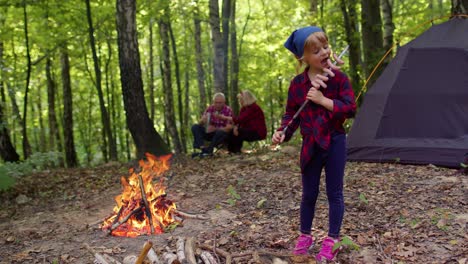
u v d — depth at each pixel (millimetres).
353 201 5059
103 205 6105
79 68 19172
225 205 5426
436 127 6863
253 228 4426
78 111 24656
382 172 6410
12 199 7078
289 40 3508
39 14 13164
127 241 4414
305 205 3598
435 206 4664
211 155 9570
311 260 3432
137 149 9383
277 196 5539
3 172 6098
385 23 12578
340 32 14320
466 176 5867
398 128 7090
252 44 20547
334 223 3494
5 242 4758
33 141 24312
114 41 16281
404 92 7105
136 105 9305
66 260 4055
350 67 13477
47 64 17734
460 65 6953
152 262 3418
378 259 3529
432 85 6984
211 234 4340
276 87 22531
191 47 21438
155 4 13266
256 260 3436
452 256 3479
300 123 3516
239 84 21594
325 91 3375
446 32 7277
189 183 6824
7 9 12781
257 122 9680
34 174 9398
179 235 4430
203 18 15758
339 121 3404
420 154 6801
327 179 3488
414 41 7402
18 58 15914
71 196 6848
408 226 4164
